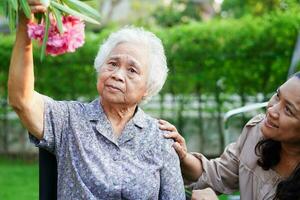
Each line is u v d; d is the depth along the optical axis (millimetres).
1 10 2338
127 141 2674
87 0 2627
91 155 2594
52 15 2371
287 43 8219
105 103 2703
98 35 8922
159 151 2705
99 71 2729
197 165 2975
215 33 8492
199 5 16078
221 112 8648
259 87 8453
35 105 2553
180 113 8828
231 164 2945
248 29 8391
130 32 2734
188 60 8602
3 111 9227
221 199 6180
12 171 8359
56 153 2633
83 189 2543
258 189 2762
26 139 9438
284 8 9398
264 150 2723
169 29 8727
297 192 2621
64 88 8961
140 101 2771
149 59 2715
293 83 2561
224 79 8539
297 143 2629
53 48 2408
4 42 8953
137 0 16000
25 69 2445
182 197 2734
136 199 2598
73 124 2623
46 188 2699
